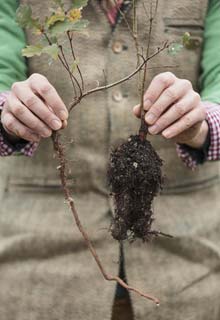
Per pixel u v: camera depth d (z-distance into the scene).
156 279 1.31
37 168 1.31
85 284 1.30
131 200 1.25
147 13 1.29
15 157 1.32
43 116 1.16
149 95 1.19
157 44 1.29
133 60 1.29
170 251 1.32
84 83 1.28
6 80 1.28
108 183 1.27
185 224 1.33
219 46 1.32
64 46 1.28
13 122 1.19
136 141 1.25
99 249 1.30
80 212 1.30
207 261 1.34
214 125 1.26
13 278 1.30
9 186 1.32
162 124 1.19
